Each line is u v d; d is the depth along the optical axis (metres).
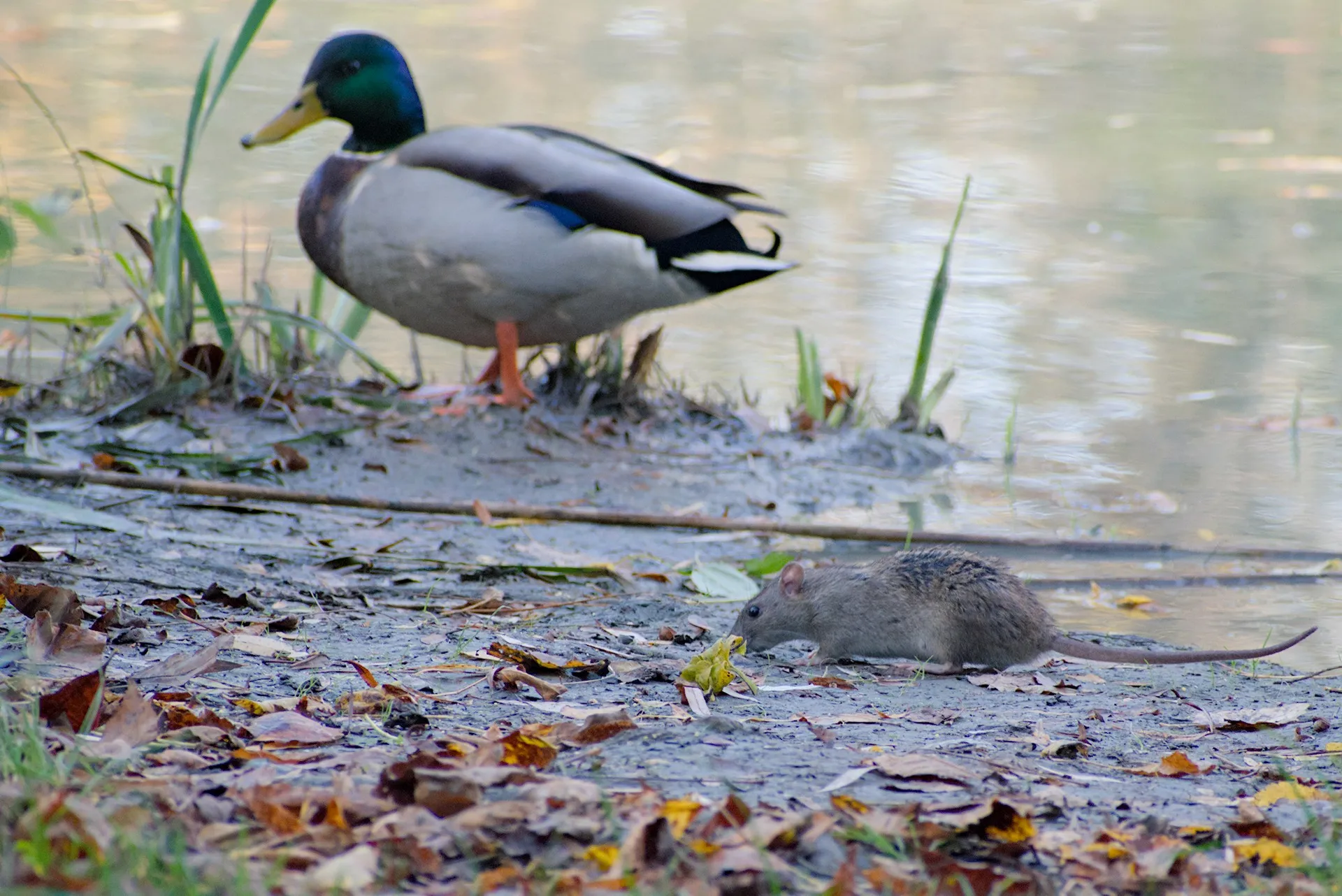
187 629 7.29
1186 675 7.97
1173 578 10.34
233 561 9.35
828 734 5.99
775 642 8.41
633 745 5.68
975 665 8.05
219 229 19.47
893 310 17.38
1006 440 13.46
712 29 36.81
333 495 10.87
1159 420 14.20
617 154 13.31
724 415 13.82
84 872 3.87
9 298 15.98
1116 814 5.14
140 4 37.78
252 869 4.09
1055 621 8.67
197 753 5.20
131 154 23.22
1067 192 22.98
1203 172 24.31
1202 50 34.91
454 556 10.18
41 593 6.88
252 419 12.91
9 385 12.69
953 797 5.05
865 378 15.20
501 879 4.13
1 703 5.07
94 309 15.82
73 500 10.39
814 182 23.05
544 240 12.61
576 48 33.94
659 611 8.96
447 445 12.62
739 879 4.16
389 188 12.68
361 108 13.10
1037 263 19.31
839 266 19.05
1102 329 16.77
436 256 12.67
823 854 4.44
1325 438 13.70
